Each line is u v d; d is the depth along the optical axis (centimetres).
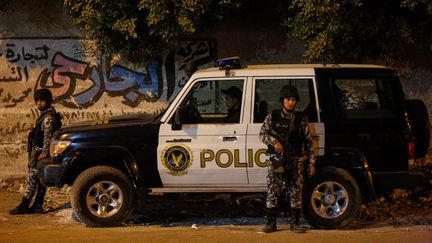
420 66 1081
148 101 1093
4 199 1018
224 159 781
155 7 937
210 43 1088
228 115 791
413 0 913
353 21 947
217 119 790
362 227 805
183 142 786
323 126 778
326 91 786
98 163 808
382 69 796
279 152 741
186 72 1086
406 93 1085
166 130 790
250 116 787
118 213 797
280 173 745
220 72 798
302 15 966
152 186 795
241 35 1088
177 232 766
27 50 1094
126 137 791
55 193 1051
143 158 789
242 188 791
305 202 782
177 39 1063
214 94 798
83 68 1094
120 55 1087
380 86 793
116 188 798
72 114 1095
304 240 711
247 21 1087
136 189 791
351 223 817
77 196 788
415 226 809
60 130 823
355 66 803
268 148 755
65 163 791
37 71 1094
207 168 782
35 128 905
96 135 793
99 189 796
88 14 965
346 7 936
